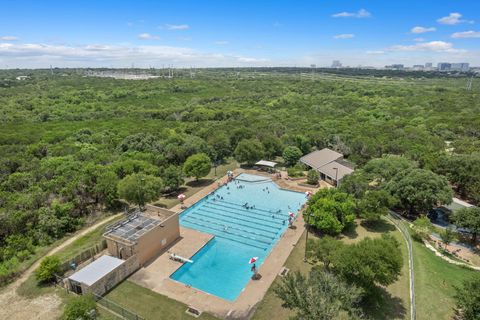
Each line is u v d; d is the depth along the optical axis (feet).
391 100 481.87
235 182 206.80
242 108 441.27
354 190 158.51
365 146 234.58
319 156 231.71
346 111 425.69
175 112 411.95
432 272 110.01
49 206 142.72
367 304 93.09
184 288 101.81
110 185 154.92
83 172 168.25
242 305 94.02
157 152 228.63
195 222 154.20
